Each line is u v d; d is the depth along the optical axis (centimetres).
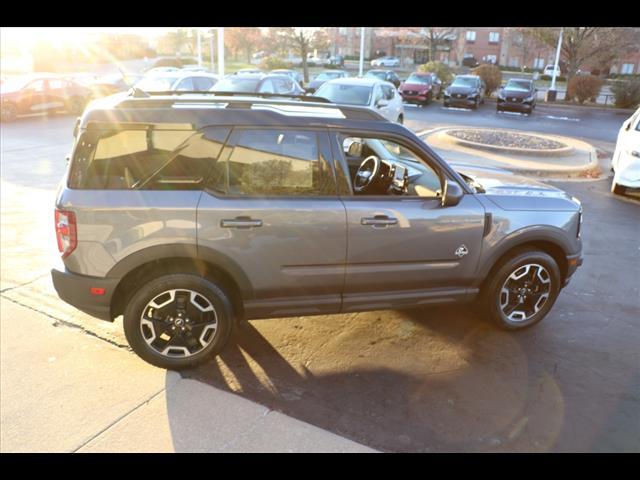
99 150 324
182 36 6381
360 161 447
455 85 2542
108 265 326
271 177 345
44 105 1734
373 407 326
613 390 351
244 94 428
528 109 2339
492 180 450
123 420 306
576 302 488
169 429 300
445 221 372
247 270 344
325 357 381
